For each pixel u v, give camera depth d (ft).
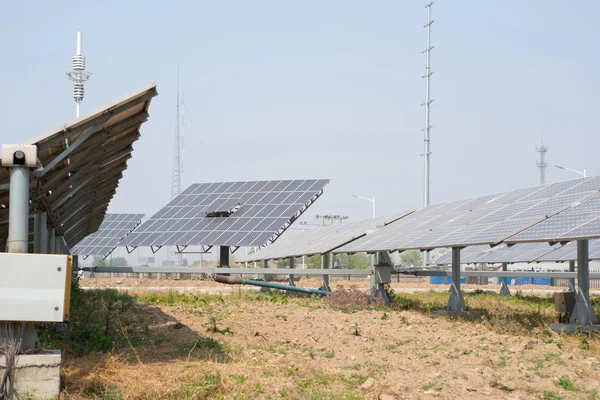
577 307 54.65
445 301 92.94
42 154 35.86
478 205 79.15
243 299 86.94
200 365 38.14
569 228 49.55
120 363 37.70
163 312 67.77
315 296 91.20
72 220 68.13
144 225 131.44
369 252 82.89
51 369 30.09
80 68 74.74
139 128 45.83
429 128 191.11
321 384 34.47
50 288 30.07
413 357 42.80
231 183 138.82
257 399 31.09
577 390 33.63
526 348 45.01
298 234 161.89
